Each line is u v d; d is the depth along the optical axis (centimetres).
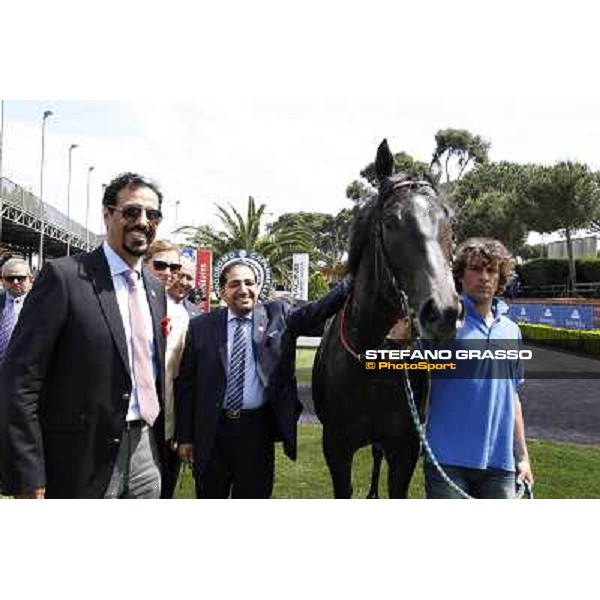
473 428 243
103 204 227
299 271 1193
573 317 1130
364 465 544
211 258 1014
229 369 292
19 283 426
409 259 233
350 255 289
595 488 455
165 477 305
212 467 299
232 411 292
